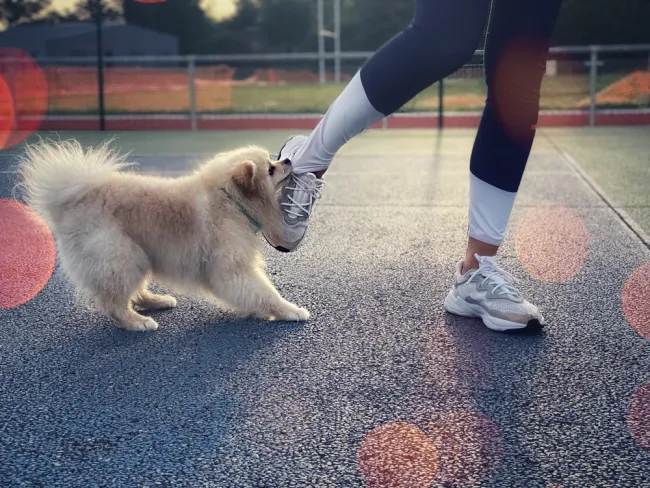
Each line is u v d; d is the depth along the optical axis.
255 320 2.93
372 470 1.72
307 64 20.17
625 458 1.77
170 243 2.94
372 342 2.60
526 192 5.88
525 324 2.62
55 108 9.56
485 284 2.75
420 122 13.15
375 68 2.59
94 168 2.95
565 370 2.32
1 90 11.15
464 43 2.49
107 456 1.80
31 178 2.97
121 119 10.77
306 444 1.85
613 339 2.59
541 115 13.09
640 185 6.13
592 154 8.47
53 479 1.69
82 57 12.65
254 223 3.08
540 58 2.63
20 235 4.34
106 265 2.80
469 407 2.06
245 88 16.58
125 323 2.82
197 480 1.68
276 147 9.62
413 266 3.64
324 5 36.31
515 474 1.71
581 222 4.67
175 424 1.97
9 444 1.86
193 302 3.23
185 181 3.08
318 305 3.06
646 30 22.72
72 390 2.21
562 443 1.85
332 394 2.16
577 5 22.73
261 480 1.68
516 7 2.56
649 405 2.06
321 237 4.29
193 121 12.91
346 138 2.82
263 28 35.69
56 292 3.29
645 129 11.91
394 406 2.07
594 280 3.35
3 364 2.43
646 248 3.96
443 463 1.76
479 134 2.77
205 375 2.32
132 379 2.29
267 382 2.25
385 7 33.06
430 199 5.57
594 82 12.74
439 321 2.83
